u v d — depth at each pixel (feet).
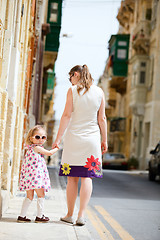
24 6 25.17
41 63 68.28
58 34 90.38
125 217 23.99
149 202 31.58
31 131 18.08
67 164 18.22
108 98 156.04
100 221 22.40
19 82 26.73
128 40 130.00
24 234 15.26
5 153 21.08
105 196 34.76
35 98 54.70
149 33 109.70
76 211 22.98
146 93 109.70
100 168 18.38
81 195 18.07
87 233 16.38
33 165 17.71
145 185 48.21
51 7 90.94
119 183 49.73
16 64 21.91
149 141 101.91
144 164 104.68
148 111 106.11
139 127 111.75
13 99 21.53
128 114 126.31
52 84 100.63
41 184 17.66
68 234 15.81
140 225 21.53
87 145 18.17
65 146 18.45
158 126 99.96
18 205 22.67
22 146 32.27
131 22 130.82
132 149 115.96
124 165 100.32
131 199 33.22
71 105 18.53
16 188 27.91
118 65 129.59
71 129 18.45
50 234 15.57
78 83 18.56
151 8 111.34
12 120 21.31
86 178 18.13
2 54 19.40
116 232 19.54
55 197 28.12
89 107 18.48
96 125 18.75
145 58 110.63
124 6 130.21
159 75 101.60
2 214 19.47
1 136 18.88
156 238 18.44
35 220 17.94
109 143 151.64
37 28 47.73
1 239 14.20
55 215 20.48
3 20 19.03
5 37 19.93
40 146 18.04
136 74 111.55
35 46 47.85
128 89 127.54
